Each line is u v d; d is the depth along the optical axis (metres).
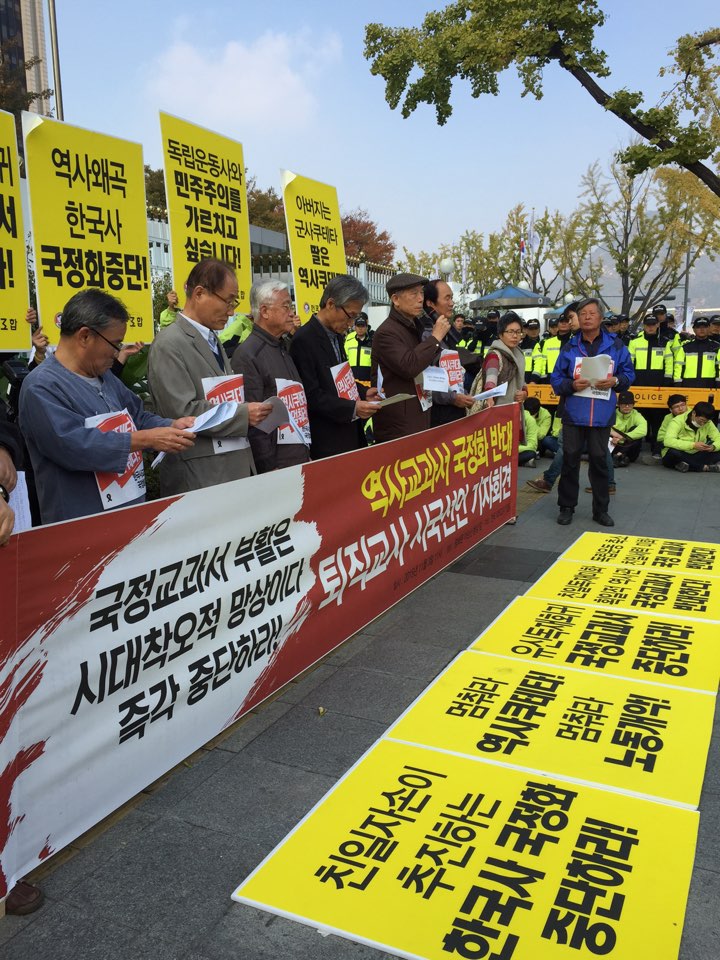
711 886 2.17
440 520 4.84
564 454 6.25
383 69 13.30
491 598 4.55
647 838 2.35
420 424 4.79
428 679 3.50
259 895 2.14
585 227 29.77
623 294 29.12
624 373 6.25
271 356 3.84
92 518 2.18
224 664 2.85
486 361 5.89
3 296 4.24
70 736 2.20
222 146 5.42
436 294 5.30
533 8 11.80
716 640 3.87
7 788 2.00
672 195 23.06
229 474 3.38
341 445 4.36
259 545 3.01
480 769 2.73
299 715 3.18
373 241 41.38
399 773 2.70
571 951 1.91
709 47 11.30
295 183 6.18
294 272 6.23
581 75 11.92
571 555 5.38
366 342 12.18
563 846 2.31
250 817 2.52
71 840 2.24
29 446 2.73
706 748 2.89
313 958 1.94
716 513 6.66
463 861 2.25
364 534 3.86
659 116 11.35
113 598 2.30
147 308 4.87
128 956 1.96
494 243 39.28
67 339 2.73
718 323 10.15
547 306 20.14
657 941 1.94
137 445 2.69
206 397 3.21
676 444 8.72
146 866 2.29
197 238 5.26
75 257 4.45
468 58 12.35
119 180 4.66
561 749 2.87
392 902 2.10
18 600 1.97
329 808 2.50
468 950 1.92
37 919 2.09
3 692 1.95
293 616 3.28
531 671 3.52
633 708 3.18
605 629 4.02
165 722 2.57
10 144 4.21
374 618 4.06
